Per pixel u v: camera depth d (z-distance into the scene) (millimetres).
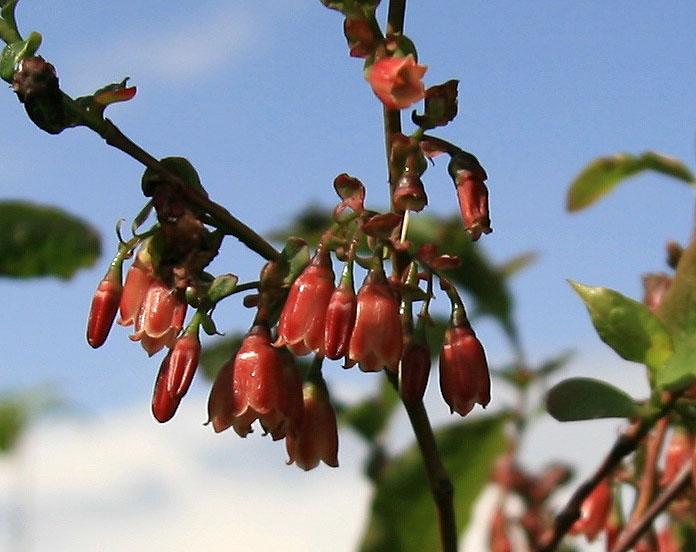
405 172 406
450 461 505
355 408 530
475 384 407
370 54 408
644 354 429
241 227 411
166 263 412
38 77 399
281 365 408
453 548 421
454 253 531
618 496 461
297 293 405
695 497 445
